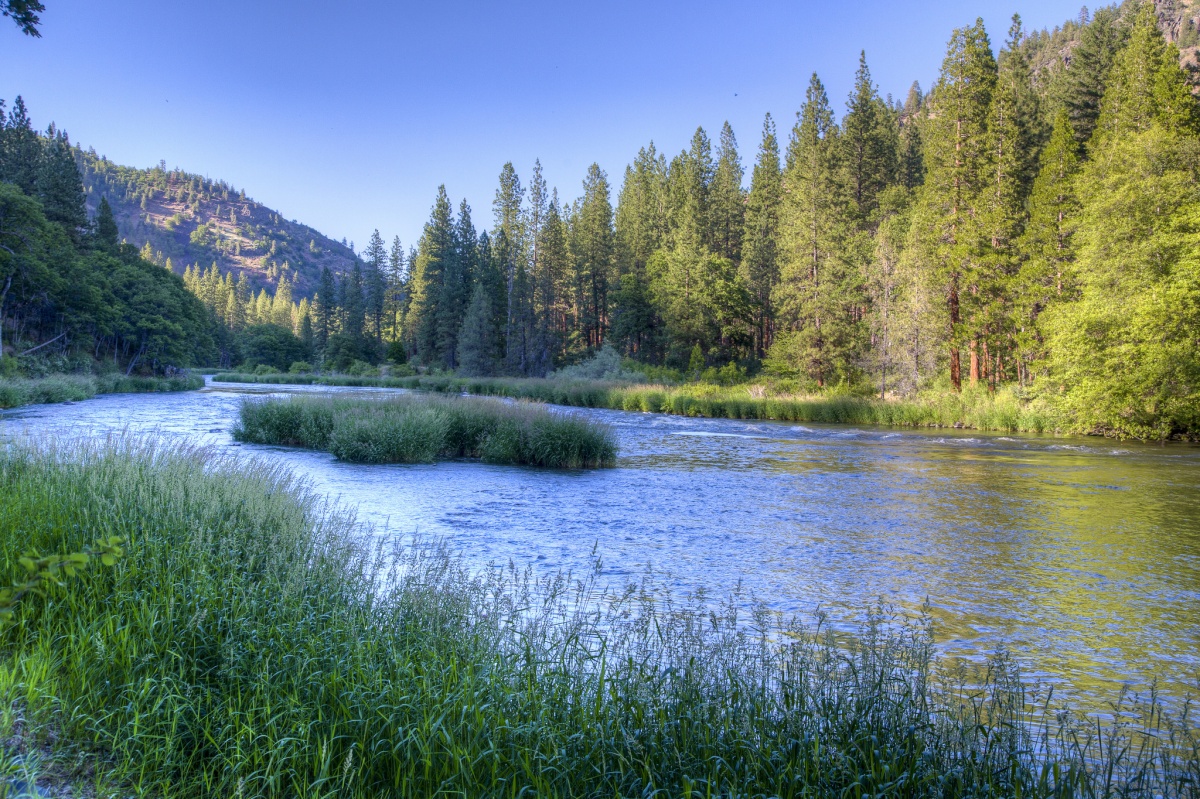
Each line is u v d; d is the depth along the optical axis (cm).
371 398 2450
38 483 742
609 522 1199
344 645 452
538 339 8012
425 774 345
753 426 3300
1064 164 4191
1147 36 4184
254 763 353
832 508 1366
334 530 757
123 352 7031
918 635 681
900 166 7450
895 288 4556
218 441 2177
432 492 1456
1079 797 368
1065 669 615
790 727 396
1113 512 1342
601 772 355
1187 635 700
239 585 524
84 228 7588
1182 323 2750
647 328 7775
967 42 4222
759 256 7125
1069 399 2925
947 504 1416
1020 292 3969
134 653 424
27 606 477
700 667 448
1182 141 3428
